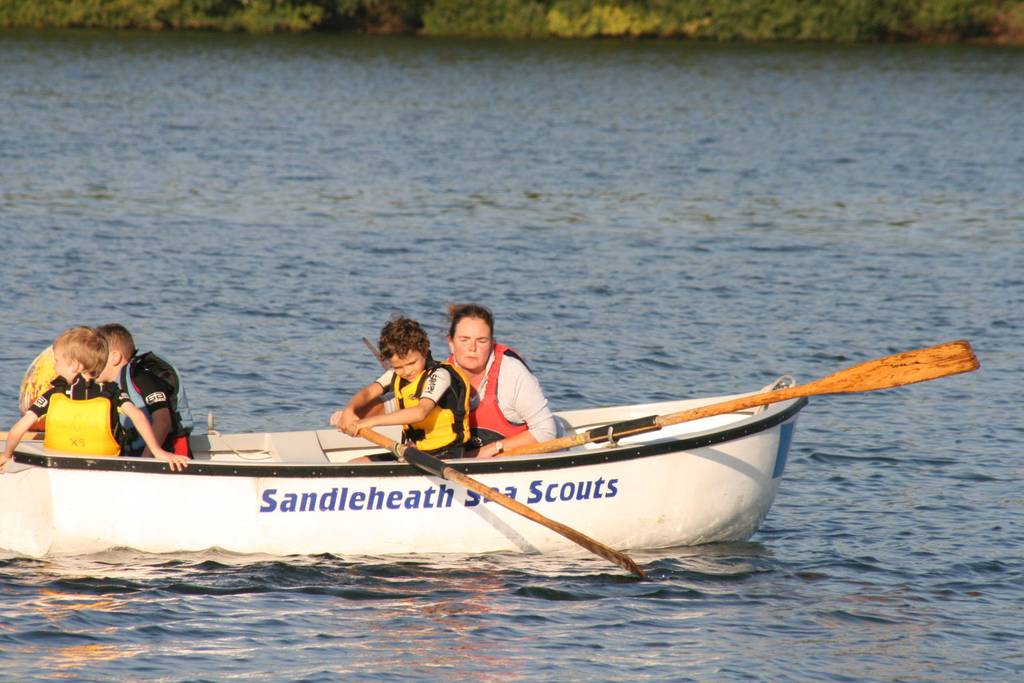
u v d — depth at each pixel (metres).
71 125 108.19
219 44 193.12
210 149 96.88
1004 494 31.73
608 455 26.84
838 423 37.84
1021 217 76.38
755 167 96.06
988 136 118.31
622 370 43.53
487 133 113.00
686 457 27.36
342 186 82.06
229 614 23.55
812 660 22.36
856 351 46.56
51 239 61.97
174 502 25.81
